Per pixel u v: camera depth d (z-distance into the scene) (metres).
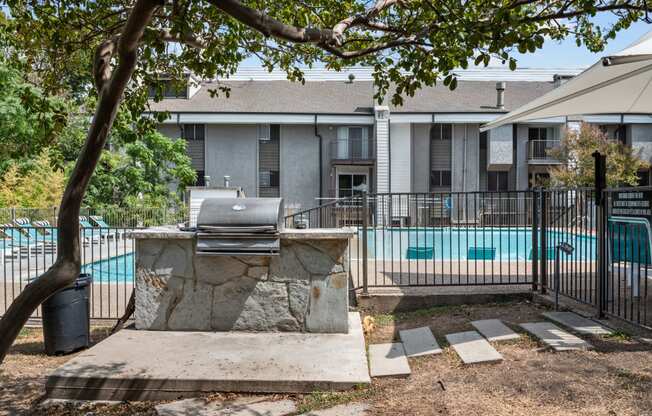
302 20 4.73
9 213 17.44
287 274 5.41
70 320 5.58
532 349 4.60
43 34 4.24
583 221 7.25
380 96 4.38
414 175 25.17
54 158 4.29
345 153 25.09
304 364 4.41
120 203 20.73
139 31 2.44
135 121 4.69
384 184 24.47
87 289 5.83
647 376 3.74
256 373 4.18
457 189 25.05
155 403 4.03
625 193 5.41
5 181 20.58
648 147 24.55
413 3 3.70
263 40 5.19
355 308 6.68
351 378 4.09
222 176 25.12
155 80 4.67
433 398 3.79
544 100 6.82
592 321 5.18
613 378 3.79
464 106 24.97
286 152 25.27
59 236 2.62
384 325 6.11
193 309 5.47
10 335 2.51
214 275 5.45
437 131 25.28
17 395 4.31
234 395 4.06
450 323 5.82
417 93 26.75
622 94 7.10
